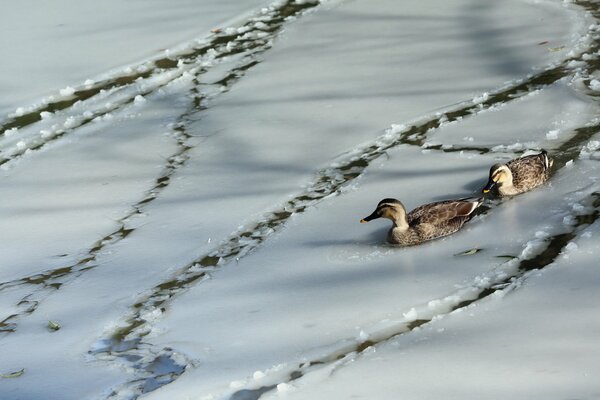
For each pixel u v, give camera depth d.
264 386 9.92
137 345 11.17
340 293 11.57
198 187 15.50
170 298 12.17
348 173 15.20
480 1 23.14
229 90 19.69
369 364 10.02
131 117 19.02
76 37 23.47
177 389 10.12
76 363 10.98
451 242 12.48
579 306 10.46
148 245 13.71
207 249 13.35
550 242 11.98
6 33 24.11
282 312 11.34
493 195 13.53
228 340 10.93
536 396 8.97
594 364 9.34
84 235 14.32
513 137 15.43
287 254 12.86
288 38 22.30
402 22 22.39
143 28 23.81
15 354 11.34
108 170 16.70
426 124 16.61
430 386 9.42
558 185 13.50
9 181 16.80
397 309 11.02
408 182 14.43
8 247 14.21
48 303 12.46
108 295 12.46
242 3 25.28
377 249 12.62
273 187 15.09
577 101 16.36
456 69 19.09
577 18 20.94
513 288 11.08
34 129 18.97
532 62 18.80
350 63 20.17
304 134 16.97
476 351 9.93
